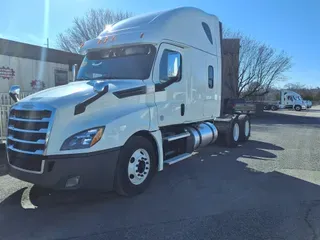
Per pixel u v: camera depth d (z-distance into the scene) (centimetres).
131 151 469
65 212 420
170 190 514
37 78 1402
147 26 555
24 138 414
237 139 987
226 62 2900
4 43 1259
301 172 634
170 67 569
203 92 721
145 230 364
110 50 572
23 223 385
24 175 411
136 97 495
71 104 412
